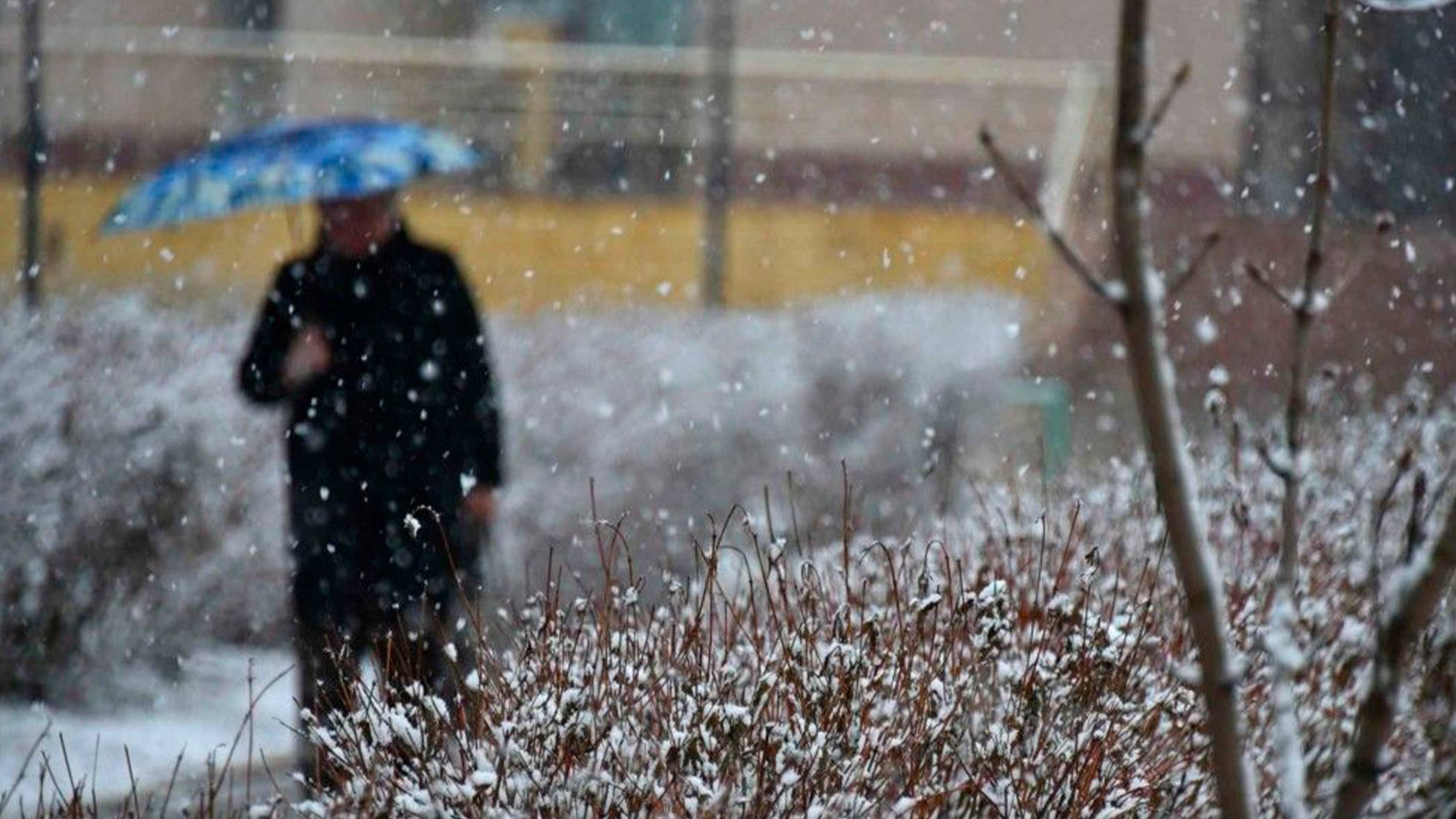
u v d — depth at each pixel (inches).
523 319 1738.4
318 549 906.1
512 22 3230.8
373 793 546.6
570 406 1471.5
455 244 2465.6
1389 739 573.0
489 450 941.8
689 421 1509.6
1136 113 372.2
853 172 2613.2
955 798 544.7
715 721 534.6
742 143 2628.0
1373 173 2063.2
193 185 1106.1
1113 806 544.4
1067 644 570.9
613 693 562.9
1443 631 601.0
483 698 568.1
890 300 1820.9
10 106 2487.7
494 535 1103.0
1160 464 380.8
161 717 1047.6
